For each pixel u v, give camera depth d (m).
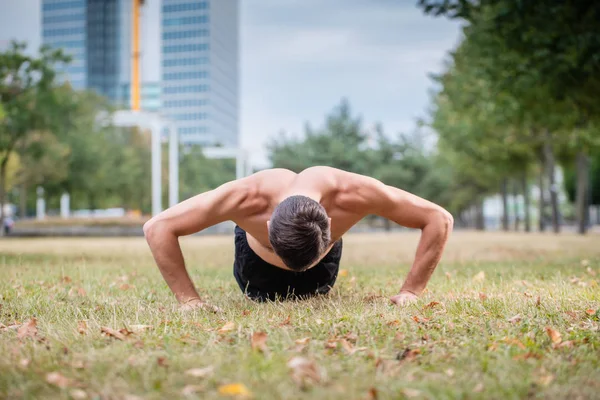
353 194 3.71
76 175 33.31
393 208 3.84
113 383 2.16
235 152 51.72
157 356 2.51
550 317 3.48
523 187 32.16
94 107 36.88
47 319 3.71
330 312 3.64
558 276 5.68
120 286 5.58
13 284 5.77
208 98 143.62
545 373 2.31
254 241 4.20
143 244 17.61
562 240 18.11
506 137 19.62
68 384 2.18
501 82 11.23
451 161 31.75
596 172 43.62
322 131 38.12
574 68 8.85
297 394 2.00
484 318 3.43
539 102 11.77
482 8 10.84
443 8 9.45
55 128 21.50
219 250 13.23
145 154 48.19
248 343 2.78
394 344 2.78
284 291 4.34
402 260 9.60
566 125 13.62
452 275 6.45
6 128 20.75
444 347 2.76
